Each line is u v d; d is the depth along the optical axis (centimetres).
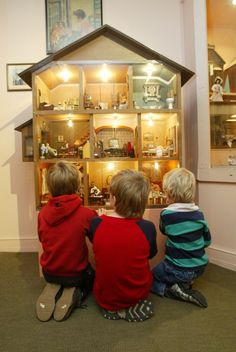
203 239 158
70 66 192
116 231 132
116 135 227
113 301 133
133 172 146
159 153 201
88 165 209
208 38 215
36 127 189
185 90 244
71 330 126
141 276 134
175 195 157
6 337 122
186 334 122
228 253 200
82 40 185
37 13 240
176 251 154
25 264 212
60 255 142
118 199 138
